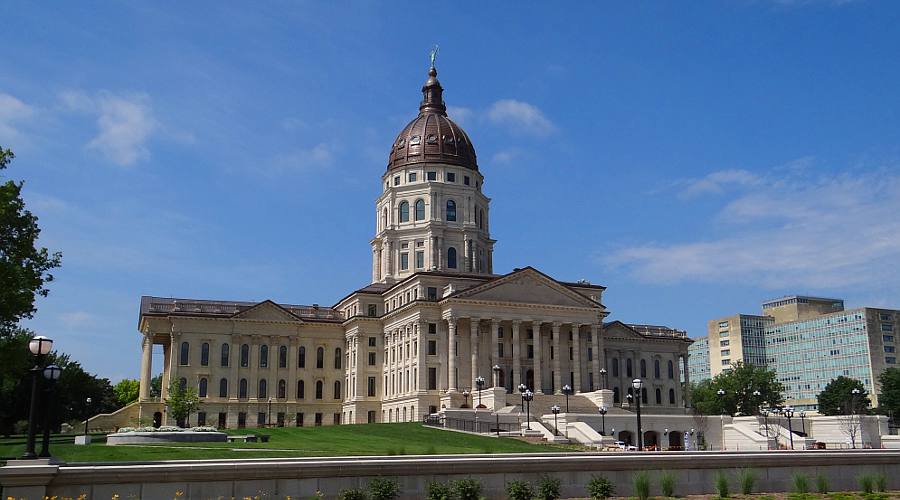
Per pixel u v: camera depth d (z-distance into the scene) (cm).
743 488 4028
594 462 3875
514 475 3734
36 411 3234
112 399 16625
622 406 13888
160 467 3209
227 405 13312
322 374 14138
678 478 4019
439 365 12381
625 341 14962
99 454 5631
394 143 15688
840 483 4375
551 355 13000
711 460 4097
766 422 10869
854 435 10550
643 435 10150
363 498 3438
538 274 12825
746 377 17488
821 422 11056
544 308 12775
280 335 13912
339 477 3478
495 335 12500
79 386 13988
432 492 3500
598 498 3759
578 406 11762
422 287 13050
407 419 12419
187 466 3247
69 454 5675
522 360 12838
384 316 13750
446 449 7288
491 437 8806
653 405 14912
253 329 13750
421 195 14762
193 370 13275
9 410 11894
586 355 13212
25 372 5500
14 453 6222
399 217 14875
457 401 11906
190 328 13388
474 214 14950
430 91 16075
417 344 12419
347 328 14225
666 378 15175
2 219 5178
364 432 9144
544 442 8712
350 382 13938
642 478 3772
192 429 8256
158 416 13075
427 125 15375
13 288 5162
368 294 14200
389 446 7488
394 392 13175
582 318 13000
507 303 12531
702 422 10525
